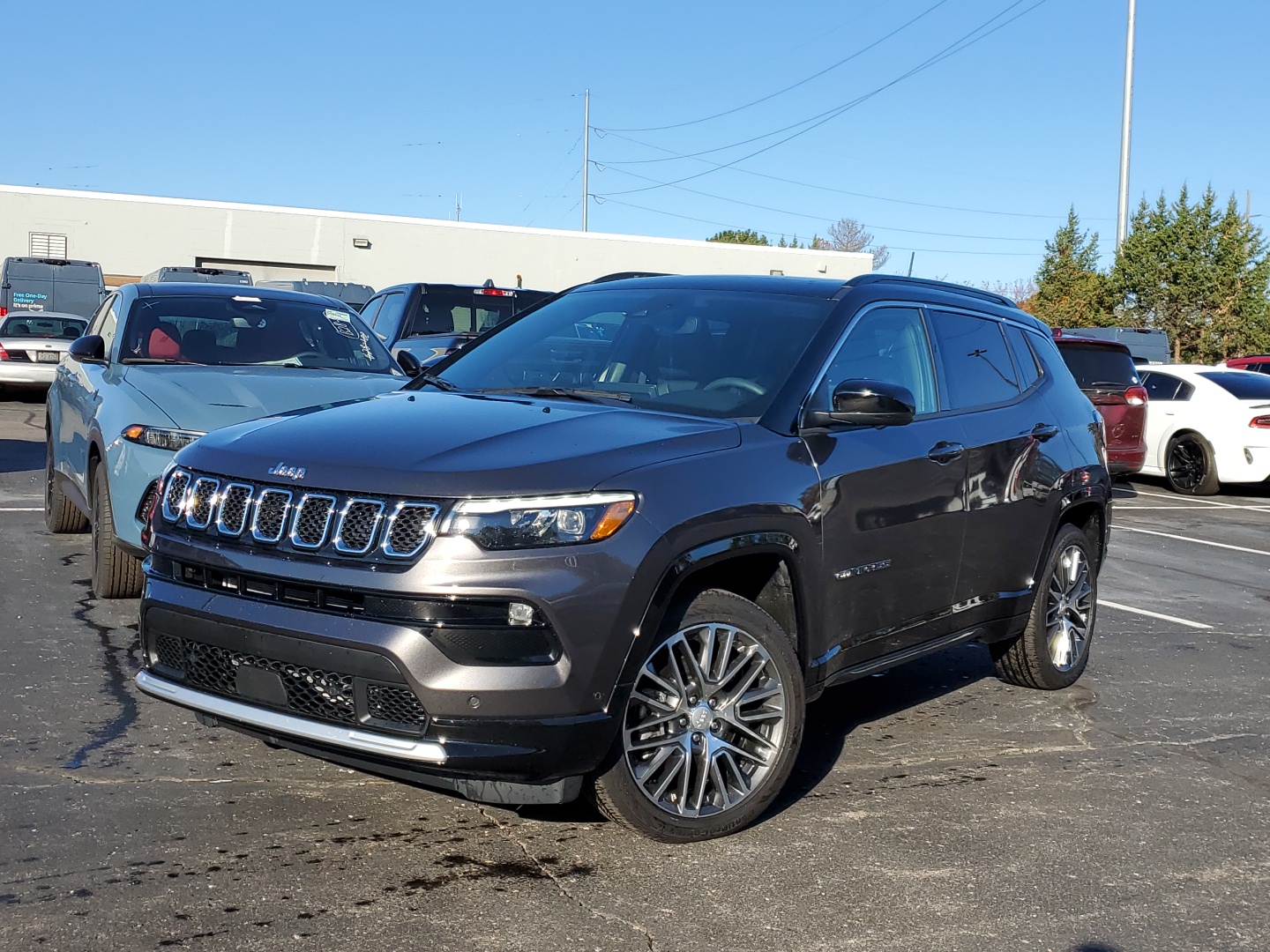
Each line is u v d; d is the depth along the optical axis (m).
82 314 29.81
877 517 4.52
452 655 3.40
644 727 3.77
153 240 42.16
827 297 4.89
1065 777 4.83
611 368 4.73
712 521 3.79
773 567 4.17
